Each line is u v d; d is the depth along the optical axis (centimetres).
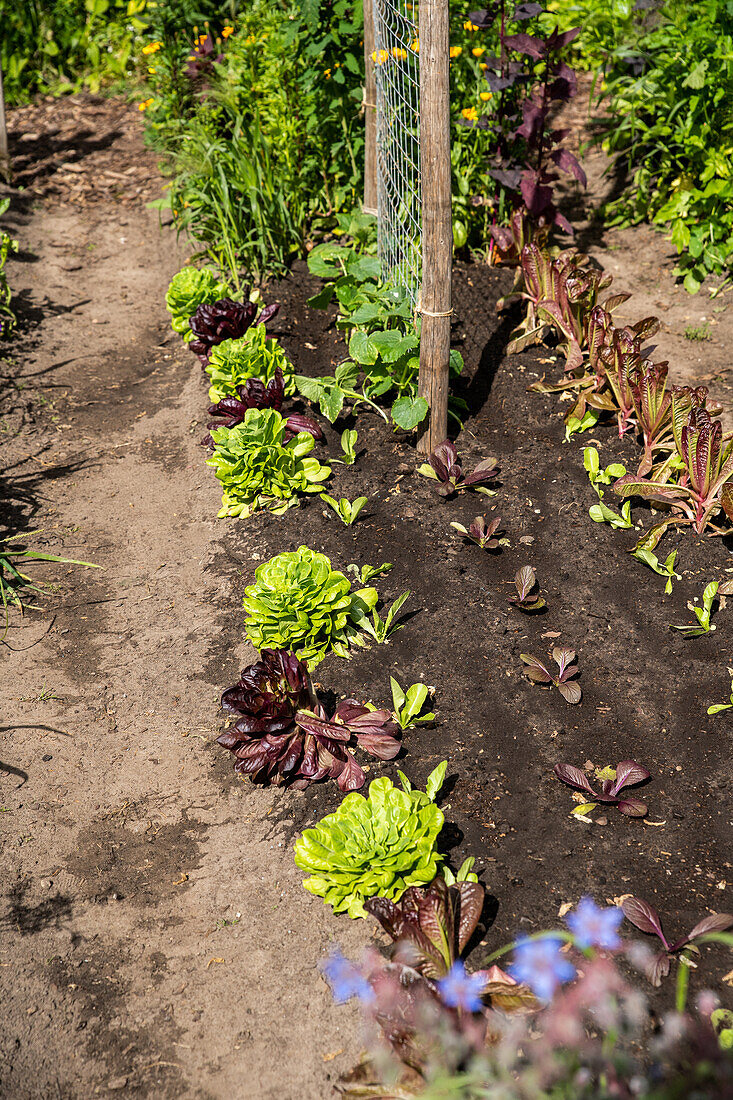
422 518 379
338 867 231
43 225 670
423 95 334
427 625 330
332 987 226
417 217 476
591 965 209
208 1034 219
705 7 561
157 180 727
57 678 332
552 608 336
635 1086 179
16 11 874
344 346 491
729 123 525
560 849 254
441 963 214
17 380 516
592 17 650
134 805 282
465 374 463
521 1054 198
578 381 429
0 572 385
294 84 589
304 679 282
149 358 539
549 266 460
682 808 264
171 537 398
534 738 288
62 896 255
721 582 334
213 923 245
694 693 300
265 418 391
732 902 236
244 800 280
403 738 290
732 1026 204
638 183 589
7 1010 226
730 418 423
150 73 724
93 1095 208
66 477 443
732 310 512
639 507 377
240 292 527
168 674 329
